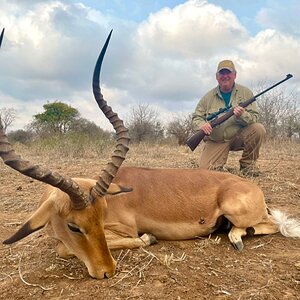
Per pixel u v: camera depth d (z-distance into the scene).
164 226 5.36
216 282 4.22
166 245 5.30
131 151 16.81
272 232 5.69
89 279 4.29
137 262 4.66
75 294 4.02
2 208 7.27
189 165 11.34
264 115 22.88
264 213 5.60
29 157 15.00
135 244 5.08
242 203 5.33
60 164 12.42
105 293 4.00
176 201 5.37
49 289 4.16
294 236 5.59
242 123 9.28
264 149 16.59
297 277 4.36
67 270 4.56
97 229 4.14
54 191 4.49
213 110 9.30
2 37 3.58
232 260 4.81
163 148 19.52
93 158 14.37
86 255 4.22
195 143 8.95
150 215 5.32
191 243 5.39
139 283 4.18
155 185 5.42
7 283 4.33
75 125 38.47
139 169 5.60
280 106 23.09
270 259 4.84
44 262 4.79
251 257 4.91
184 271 4.46
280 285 4.18
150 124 32.12
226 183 5.55
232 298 3.90
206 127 8.84
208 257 4.88
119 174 5.43
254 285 4.16
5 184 9.37
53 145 17.23
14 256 5.03
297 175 9.83
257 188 5.56
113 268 4.24
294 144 18.03
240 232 5.36
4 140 3.92
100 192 4.16
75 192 3.97
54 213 4.27
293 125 22.77
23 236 4.11
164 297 3.92
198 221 5.43
